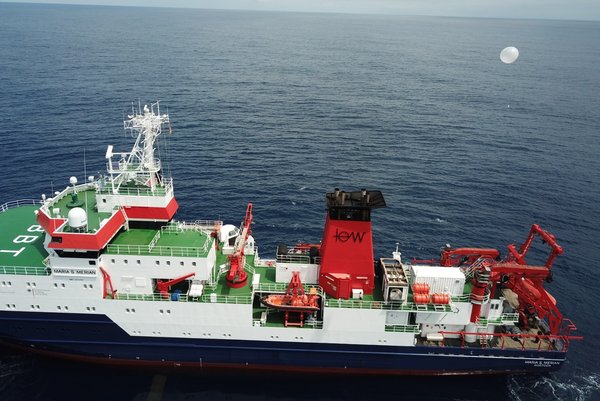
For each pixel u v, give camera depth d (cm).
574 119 12219
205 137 9612
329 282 3947
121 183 4169
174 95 13225
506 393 3956
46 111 10719
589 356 4300
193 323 3844
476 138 10338
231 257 3978
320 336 3881
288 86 15825
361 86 16412
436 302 3875
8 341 4028
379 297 3984
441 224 6462
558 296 5062
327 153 9044
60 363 4091
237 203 6788
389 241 5991
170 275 3866
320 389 3956
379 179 7862
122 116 10562
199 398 3812
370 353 3966
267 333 3866
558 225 6581
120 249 3828
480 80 18475
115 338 3934
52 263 3688
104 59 19525
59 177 7262
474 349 3953
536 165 8744
